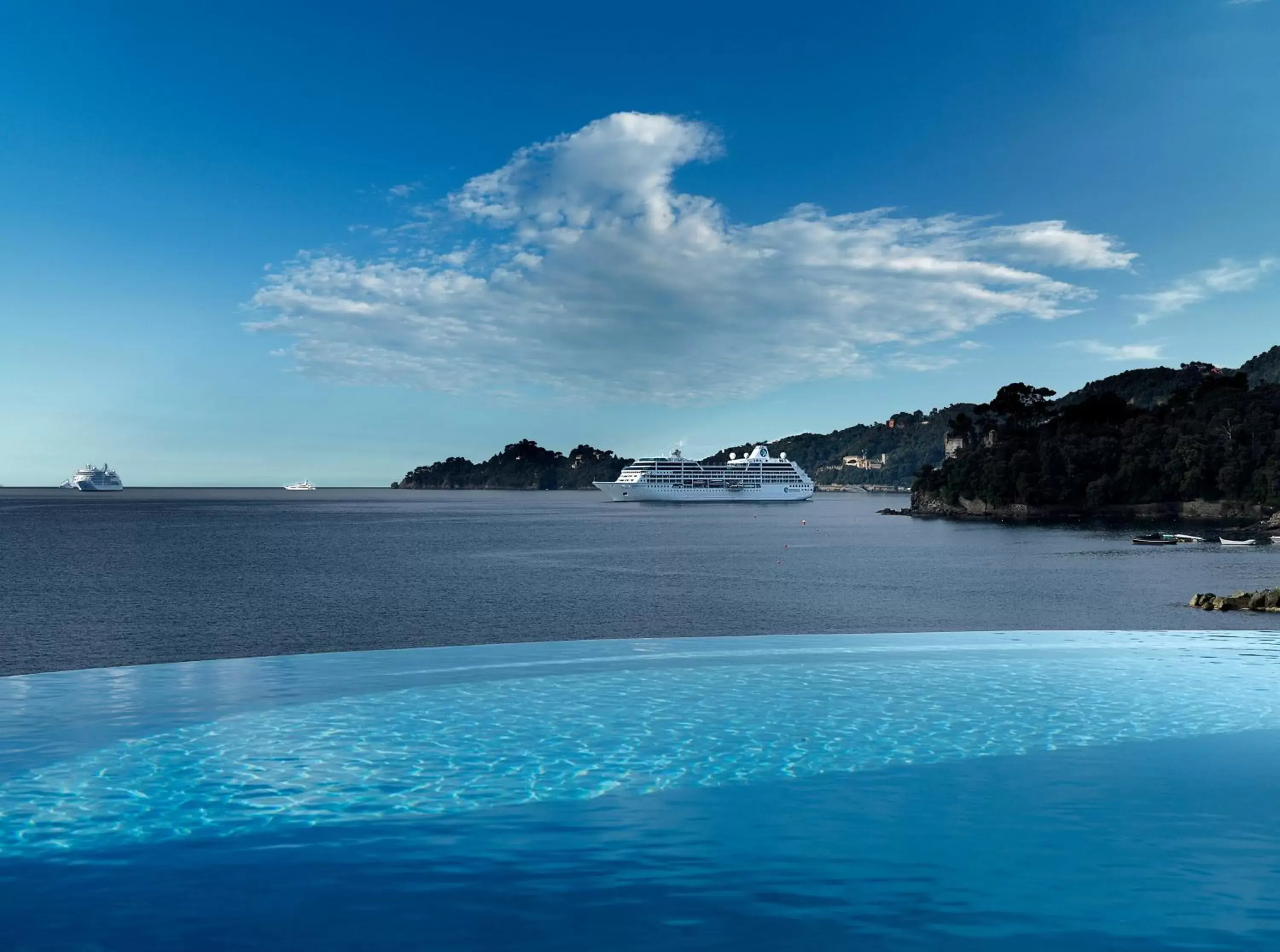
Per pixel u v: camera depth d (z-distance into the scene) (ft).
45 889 20.70
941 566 173.68
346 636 85.87
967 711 39.09
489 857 22.85
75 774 29.84
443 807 26.84
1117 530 316.81
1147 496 385.91
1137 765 30.60
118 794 27.76
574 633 87.81
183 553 195.42
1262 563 180.86
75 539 243.81
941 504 465.47
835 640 57.57
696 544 243.40
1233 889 20.57
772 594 124.98
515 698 41.55
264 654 76.59
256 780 29.32
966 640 57.47
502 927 18.80
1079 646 55.11
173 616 99.25
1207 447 375.45
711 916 19.35
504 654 52.65
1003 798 27.22
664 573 157.38
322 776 29.81
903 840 23.89
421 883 21.15
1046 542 253.24
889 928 18.74
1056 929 18.62
